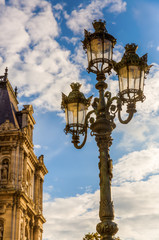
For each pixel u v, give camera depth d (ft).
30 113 228.43
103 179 47.44
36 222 221.46
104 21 53.26
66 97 59.41
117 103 48.55
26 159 208.54
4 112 220.64
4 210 185.98
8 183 192.03
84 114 59.36
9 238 180.65
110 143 50.16
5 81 236.84
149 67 50.03
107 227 44.34
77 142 58.49
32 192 221.25
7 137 203.00
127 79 48.06
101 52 51.37
